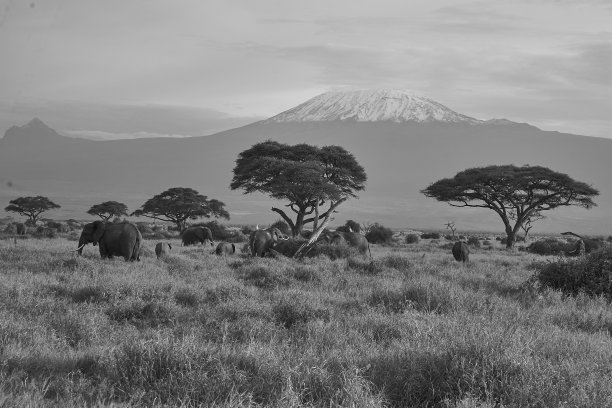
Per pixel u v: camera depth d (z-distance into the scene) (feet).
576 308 47.85
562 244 173.06
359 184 213.46
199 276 64.18
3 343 27.99
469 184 221.87
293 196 187.93
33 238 164.45
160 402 21.24
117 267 67.26
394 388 23.76
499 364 23.72
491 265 94.84
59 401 20.61
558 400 21.70
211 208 309.63
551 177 215.10
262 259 88.22
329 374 24.31
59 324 34.01
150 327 36.14
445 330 30.99
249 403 20.52
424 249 177.99
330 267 75.61
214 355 25.18
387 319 37.27
